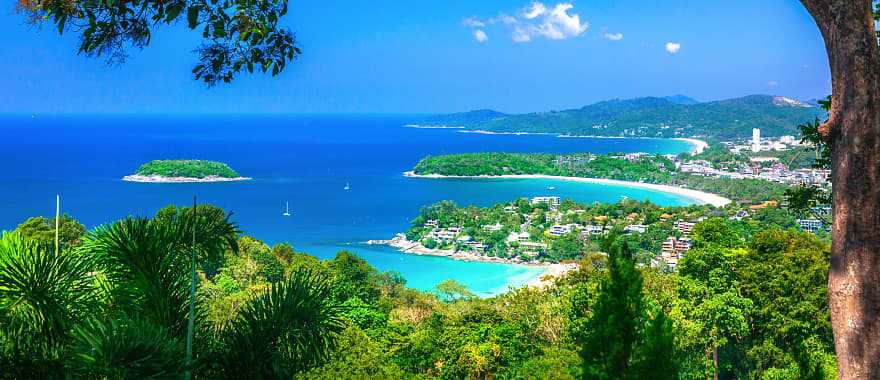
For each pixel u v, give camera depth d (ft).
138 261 16.31
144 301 16.02
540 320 96.68
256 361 15.47
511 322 102.32
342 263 160.15
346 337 87.81
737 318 75.82
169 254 16.81
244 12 18.78
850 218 15.07
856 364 14.98
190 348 15.02
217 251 17.38
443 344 92.58
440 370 92.63
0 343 14.82
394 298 174.29
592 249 296.30
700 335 75.05
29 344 15.03
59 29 17.13
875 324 14.84
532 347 94.38
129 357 13.11
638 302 20.48
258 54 19.66
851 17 14.85
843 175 15.23
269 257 154.81
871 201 14.85
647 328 20.08
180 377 13.99
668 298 81.82
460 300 161.07
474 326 101.24
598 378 20.24
